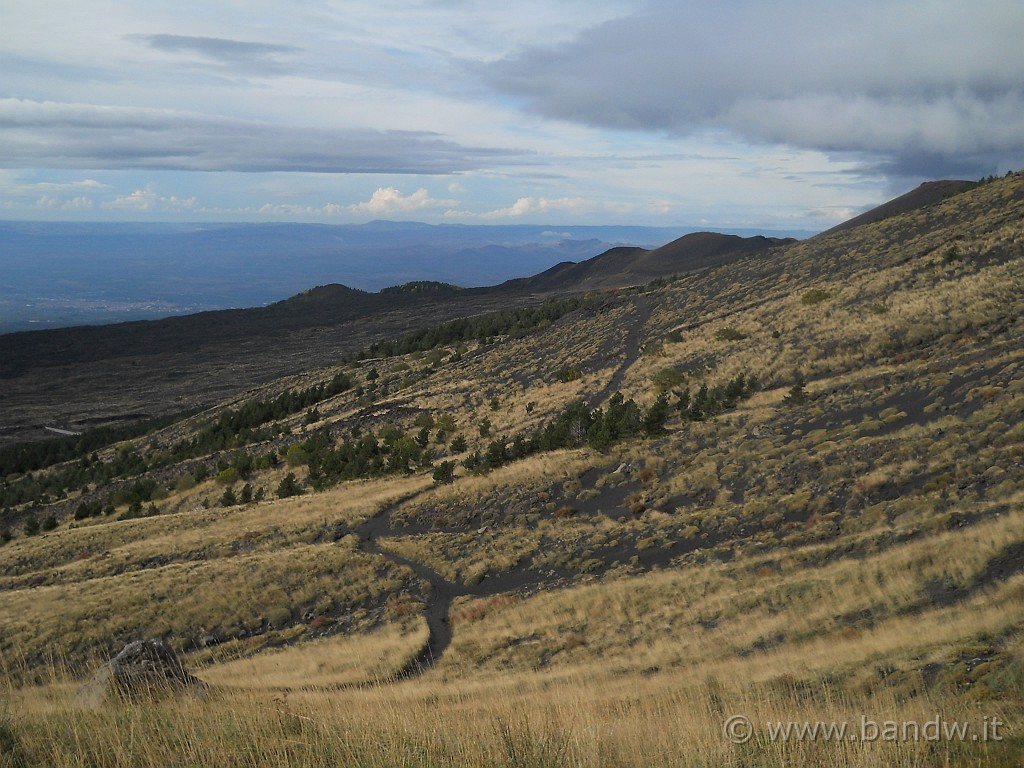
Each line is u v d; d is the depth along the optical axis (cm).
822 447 3625
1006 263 6053
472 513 4631
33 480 10544
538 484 4750
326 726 739
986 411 3167
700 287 11294
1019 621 1300
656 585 2758
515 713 854
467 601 3303
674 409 5681
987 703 928
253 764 651
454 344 15525
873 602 1869
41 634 3334
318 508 5650
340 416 10012
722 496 3612
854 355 5400
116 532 5809
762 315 7962
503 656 2452
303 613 3506
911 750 747
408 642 2794
